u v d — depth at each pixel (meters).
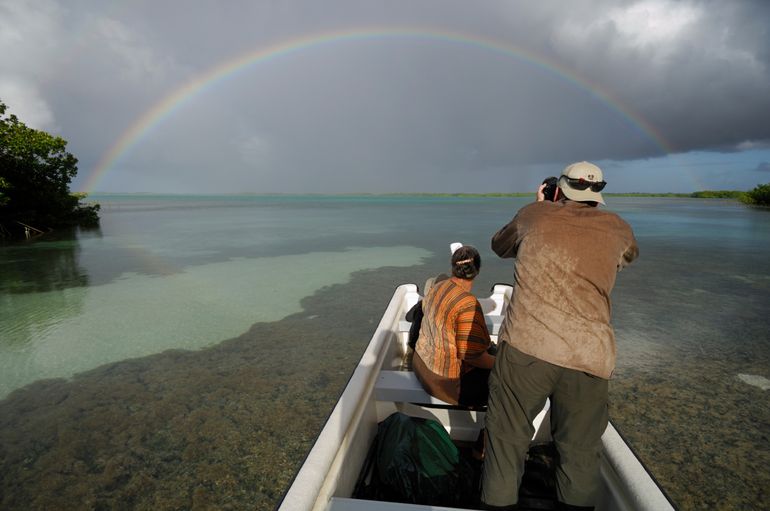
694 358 5.77
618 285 10.58
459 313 2.40
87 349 6.39
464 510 1.49
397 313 3.80
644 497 1.45
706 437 3.87
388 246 18.84
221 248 18.25
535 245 1.78
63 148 26.88
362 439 2.19
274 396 4.81
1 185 22.11
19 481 3.44
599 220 1.76
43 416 4.45
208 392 4.92
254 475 3.45
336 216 43.88
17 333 7.14
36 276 12.21
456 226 30.36
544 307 1.71
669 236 23.48
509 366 1.78
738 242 20.30
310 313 8.23
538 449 2.43
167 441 3.95
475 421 2.62
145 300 9.30
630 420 4.17
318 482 1.46
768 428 4.00
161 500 3.19
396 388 2.48
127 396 4.87
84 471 3.55
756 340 6.46
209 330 7.23
